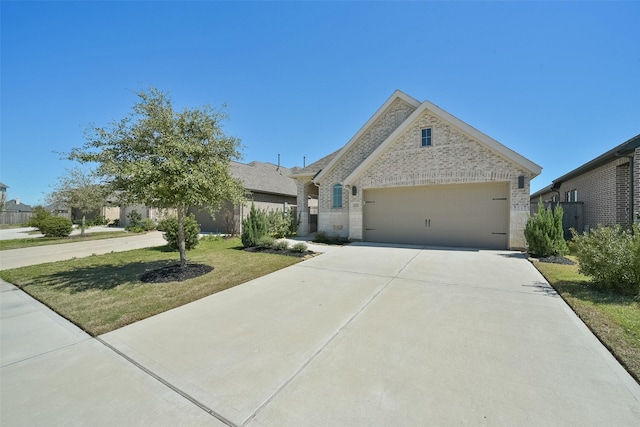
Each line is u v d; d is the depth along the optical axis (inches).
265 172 1019.9
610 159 420.8
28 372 121.7
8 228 1196.5
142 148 266.8
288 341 144.6
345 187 548.1
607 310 176.9
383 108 568.7
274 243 442.0
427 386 105.2
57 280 279.7
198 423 89.5
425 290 228.4
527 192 410.6
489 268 303.9
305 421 88.7
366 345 138.4
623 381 107.6
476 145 439.2
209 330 160.9
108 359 132.0
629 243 207.9
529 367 117.6
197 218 881.5
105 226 1235.2
